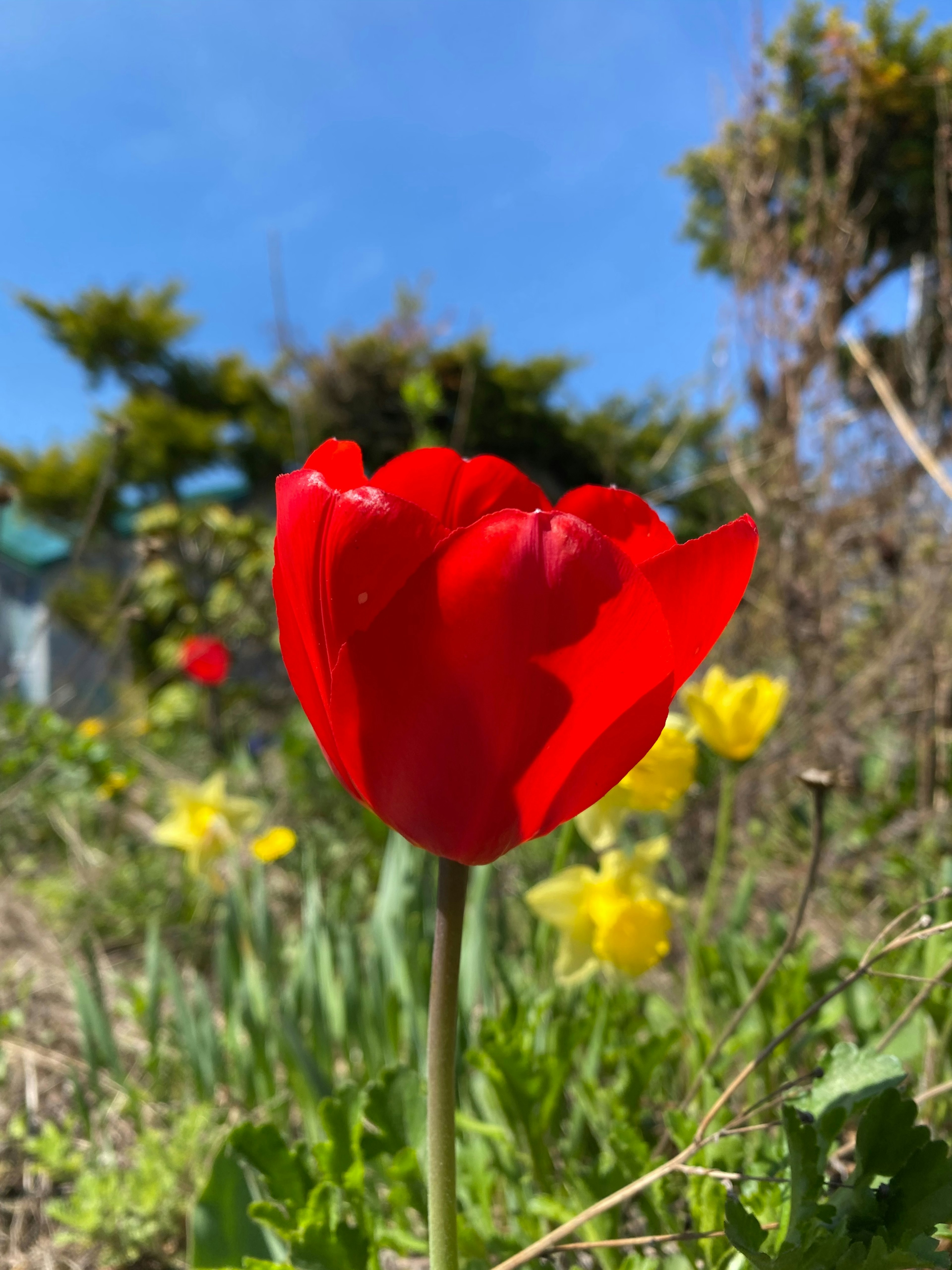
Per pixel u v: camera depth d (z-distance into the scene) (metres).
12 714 1.32
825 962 0.68
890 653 0.97
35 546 5.37
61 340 5.45
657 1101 0.49
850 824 0.96
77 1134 0.59
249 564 2.52
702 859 0.91
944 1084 0.38
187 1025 0.55
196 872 0.70
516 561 0.19
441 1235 0.25
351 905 0.75
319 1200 0.32
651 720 0.22
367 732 0.22
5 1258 0.49
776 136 1.18
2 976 0.78
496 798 0.22
